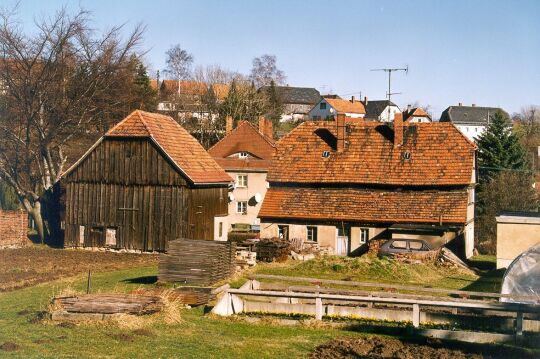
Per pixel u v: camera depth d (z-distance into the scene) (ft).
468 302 76.28
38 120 171.83
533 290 82.84
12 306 81.25
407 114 277.44
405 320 77.30
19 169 176.96
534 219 133.18
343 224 158.61
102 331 66.03
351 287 102.22
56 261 132.36
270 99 366.02
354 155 169.27
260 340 66.74
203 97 323.57
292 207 163.53
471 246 171.83
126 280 103.81
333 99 413.80
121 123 153.17
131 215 150.82
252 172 205.87
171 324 70.69
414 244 137.59
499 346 65.51
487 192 196.75
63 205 182.80
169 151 149.59
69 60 172.55
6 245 157.58
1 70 164.35
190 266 94.12
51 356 56.90
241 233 167.02
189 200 147.54
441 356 61.77
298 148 174.81
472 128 446.19
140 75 274.98
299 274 116.67
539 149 262.06
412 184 159.63
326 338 68.54
